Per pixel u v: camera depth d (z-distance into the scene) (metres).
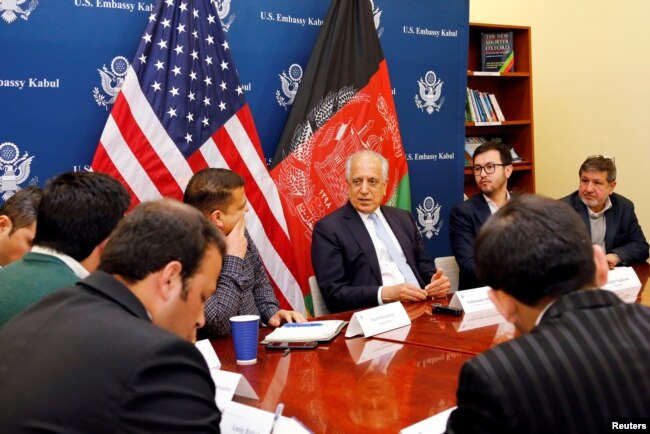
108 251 1.27
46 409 1.08
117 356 1.10
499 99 5.21
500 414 1.04
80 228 1.66
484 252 1.18
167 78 3.29
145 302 1.25
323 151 3.79
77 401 1.07
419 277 3.33
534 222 1.14
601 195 4.08
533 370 1.05
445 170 4.48
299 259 3.71
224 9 3.60
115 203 1.70
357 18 3.95
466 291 2.66
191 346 1.17
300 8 3.86
